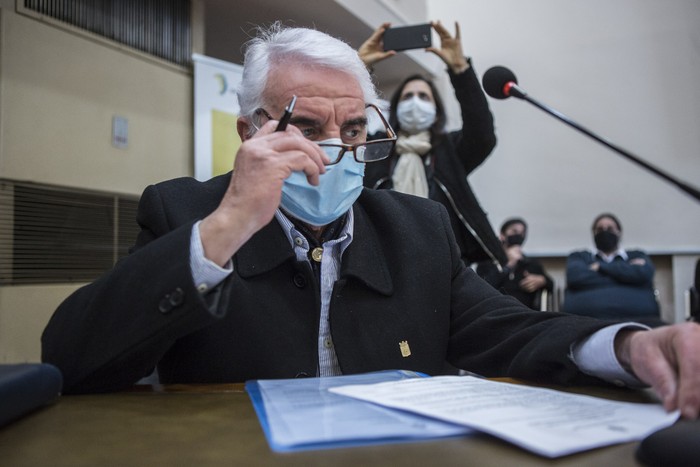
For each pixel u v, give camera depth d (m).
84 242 2.54
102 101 2.61
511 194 5.09
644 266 3.98
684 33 4.59
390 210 1.05
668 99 4.62
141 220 0.94
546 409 0.53
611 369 0.66
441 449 0.44
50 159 2.39
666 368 0.57
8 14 2.26
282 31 1.02
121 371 0.70
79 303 0.73
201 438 0.48
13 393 0.53
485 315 0.95
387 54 2.29
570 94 4.91
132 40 2.77
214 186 1.00
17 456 0.44
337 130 0.94
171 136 2.94
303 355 0.86
